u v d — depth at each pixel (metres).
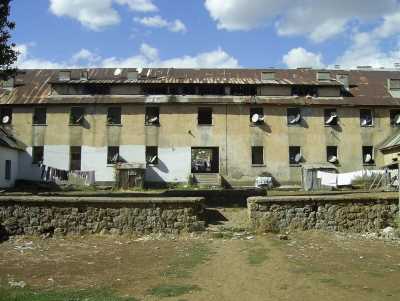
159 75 40.09
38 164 36.44
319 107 37.75
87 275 9.71
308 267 10.40
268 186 35.41
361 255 11.95
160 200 15.41
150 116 37.59
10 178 34.72
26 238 15.09
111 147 36.94
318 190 32.41
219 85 38.25
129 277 9.50
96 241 14.53
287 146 37.12
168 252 12.52
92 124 36.97
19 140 36.75
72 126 36.91
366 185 32.50
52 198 15.48
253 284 8.87
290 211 15.77
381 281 9.02
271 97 38.09
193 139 36.91
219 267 10.48
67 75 39.09
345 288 8.49
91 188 34.44
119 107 37.41
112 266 10.67
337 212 15.91
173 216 15.38
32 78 40.81
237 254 12.11
